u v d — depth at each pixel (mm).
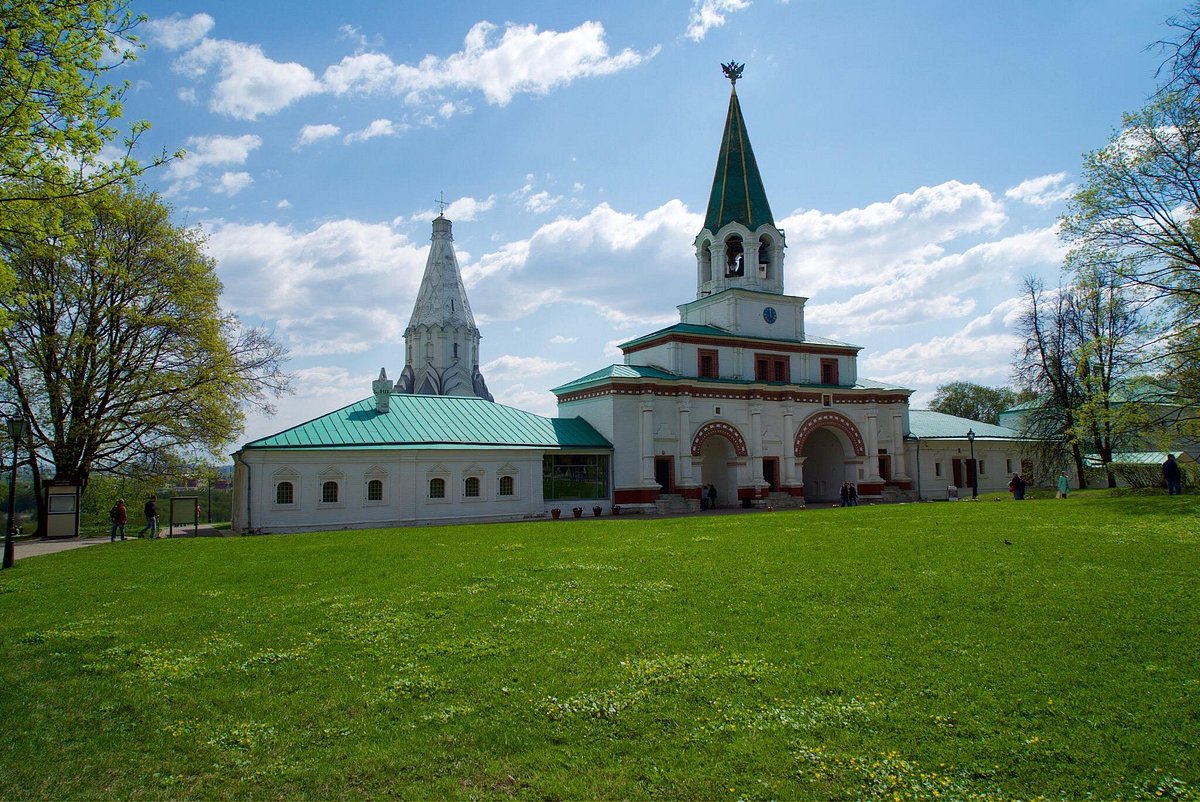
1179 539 19469
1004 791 6934
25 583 19953
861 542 21656
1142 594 13414
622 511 50406
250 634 13227
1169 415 35719
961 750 7707
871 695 9227
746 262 58938
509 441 47469
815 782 7227
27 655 12398
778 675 10055
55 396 38562
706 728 8516
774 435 56812
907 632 11797
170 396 41969
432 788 7441
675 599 14766
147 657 11969
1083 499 35844
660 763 7742
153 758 8328
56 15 17875
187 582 18953
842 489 55875
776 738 8164
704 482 58594
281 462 40375
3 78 17203
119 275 37000
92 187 19406
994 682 9469
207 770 8039
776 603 14055
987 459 67875
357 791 7449
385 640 12500
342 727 8984
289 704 9766
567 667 10766
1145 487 40938
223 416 43219
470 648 11883
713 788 7211
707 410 53938
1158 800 6672
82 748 8625
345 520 41531
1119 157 34469
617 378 51000
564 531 29375
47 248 23609
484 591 16250
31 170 18016
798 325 60625
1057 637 11141
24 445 35438
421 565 20344
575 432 51469
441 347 97125
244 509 40281
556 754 8055
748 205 59219
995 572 16000
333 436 42844
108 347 40500
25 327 37844
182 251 42281
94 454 41406
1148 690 8977
